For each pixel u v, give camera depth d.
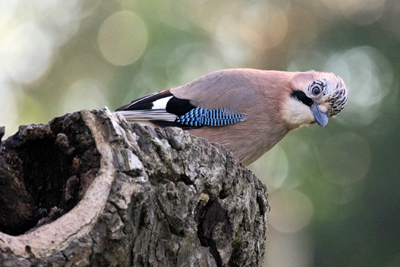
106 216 3.45
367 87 14.69
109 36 13.48
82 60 13.69
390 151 14.37
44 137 4.07
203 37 13.48
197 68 13.27
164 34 13.10
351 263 15.00
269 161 14.00
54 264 3.24
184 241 4.15
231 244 4.73
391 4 15.05
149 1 13.38
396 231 14.63
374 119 14.51
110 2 13.73
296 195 14.46
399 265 14.73
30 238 3.25
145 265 3.90
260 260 5.54
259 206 5.47
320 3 14.77
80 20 13.78
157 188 4.05
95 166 3.71
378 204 14.59
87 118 3.78
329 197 14.27
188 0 13.64
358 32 14.91
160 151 4.06
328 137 14.18
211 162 4.55
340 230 14.82
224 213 4.64
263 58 14.34
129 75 13.05
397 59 14.81
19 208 4.26
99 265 3.50
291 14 14.56
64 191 3.79
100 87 13.34
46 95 13.44
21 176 4.23
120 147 3.78
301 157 14.01
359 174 14.46
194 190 4.30
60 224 3.37
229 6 13.96
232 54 14.03
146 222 3.74
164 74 12.99
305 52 14.75
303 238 15.00
